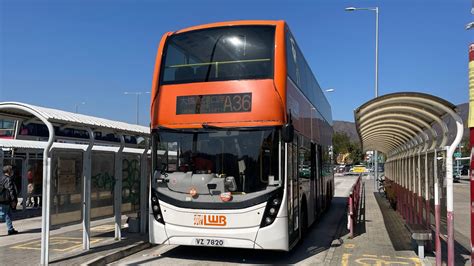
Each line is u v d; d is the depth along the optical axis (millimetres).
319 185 14094
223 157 8250
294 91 9469
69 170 8656
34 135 25766
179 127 8562
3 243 10578
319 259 8922
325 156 16500
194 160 8367
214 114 8391
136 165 11234
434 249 9359
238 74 8422
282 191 8000
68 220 8562
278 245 7852
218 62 8570
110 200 10180
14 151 20297
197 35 8875
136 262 8523
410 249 9555
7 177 12195
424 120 8922
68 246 9547
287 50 8781
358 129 11594
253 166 8102
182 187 8289
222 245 7957
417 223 9641
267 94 8242
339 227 12922
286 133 7988
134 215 11344
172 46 8984
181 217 8203
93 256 8414
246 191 8039
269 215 7898
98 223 12953
